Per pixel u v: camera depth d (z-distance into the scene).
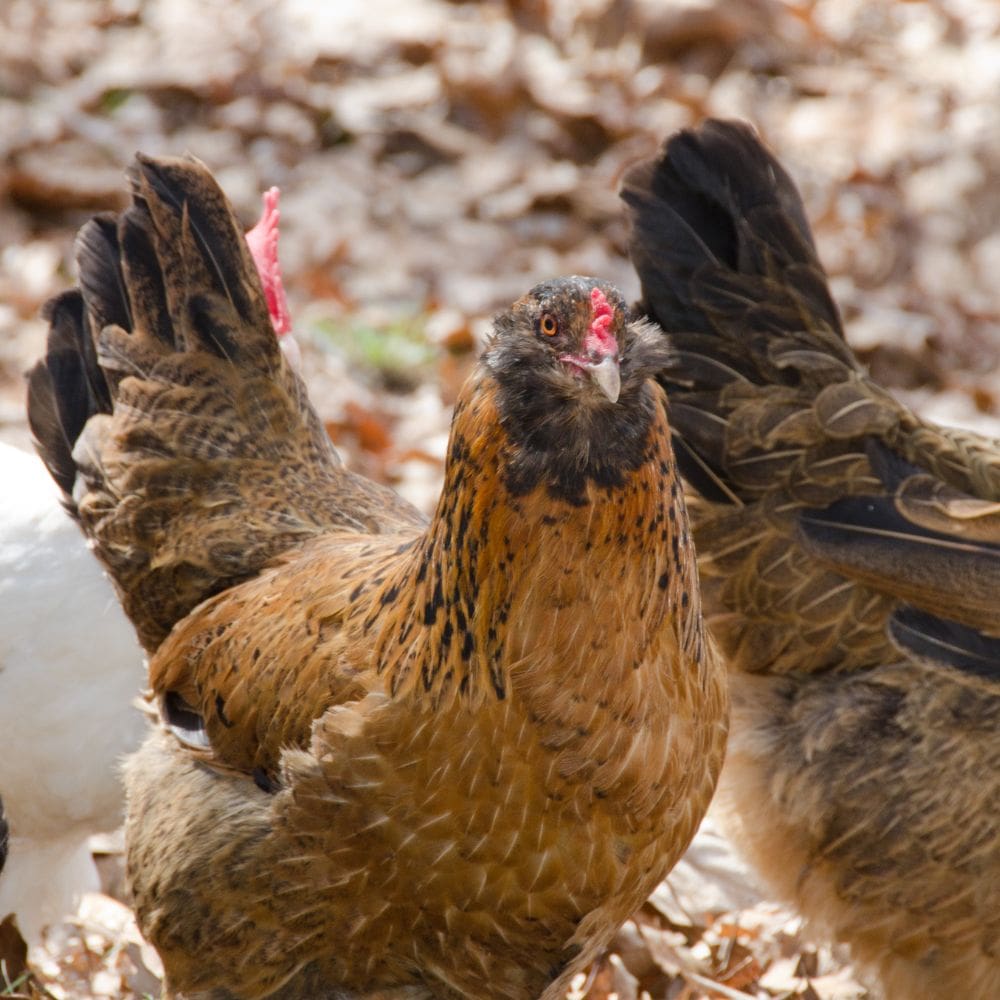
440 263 16.31
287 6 20.19
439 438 13.69
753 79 20.34
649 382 5.82
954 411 15.20
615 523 5.70
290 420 7.97
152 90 18.17
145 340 7.92
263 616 6.77
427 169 17.88
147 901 6.80
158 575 7.61
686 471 8.49
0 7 19.12
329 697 6.20
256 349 7.93
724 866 9.43
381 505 7.95
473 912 6.08
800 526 8.15
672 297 8.76
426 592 6.00
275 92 18.38
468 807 5.88
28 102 17.52
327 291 15.28
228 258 7.97
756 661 8.40
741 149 8.86
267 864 6.28
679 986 8.63
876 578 7.90
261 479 7.70
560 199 17.52
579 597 5.71
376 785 5.94
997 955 7.99
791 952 9.00
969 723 7.75
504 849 5.93
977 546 7.77
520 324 5.72
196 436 7.70
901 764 7.86
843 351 8.62
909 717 7.88
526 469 5.68
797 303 8.67
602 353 5.49
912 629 7.83
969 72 21.11
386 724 5.94
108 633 7.91
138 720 8.03
